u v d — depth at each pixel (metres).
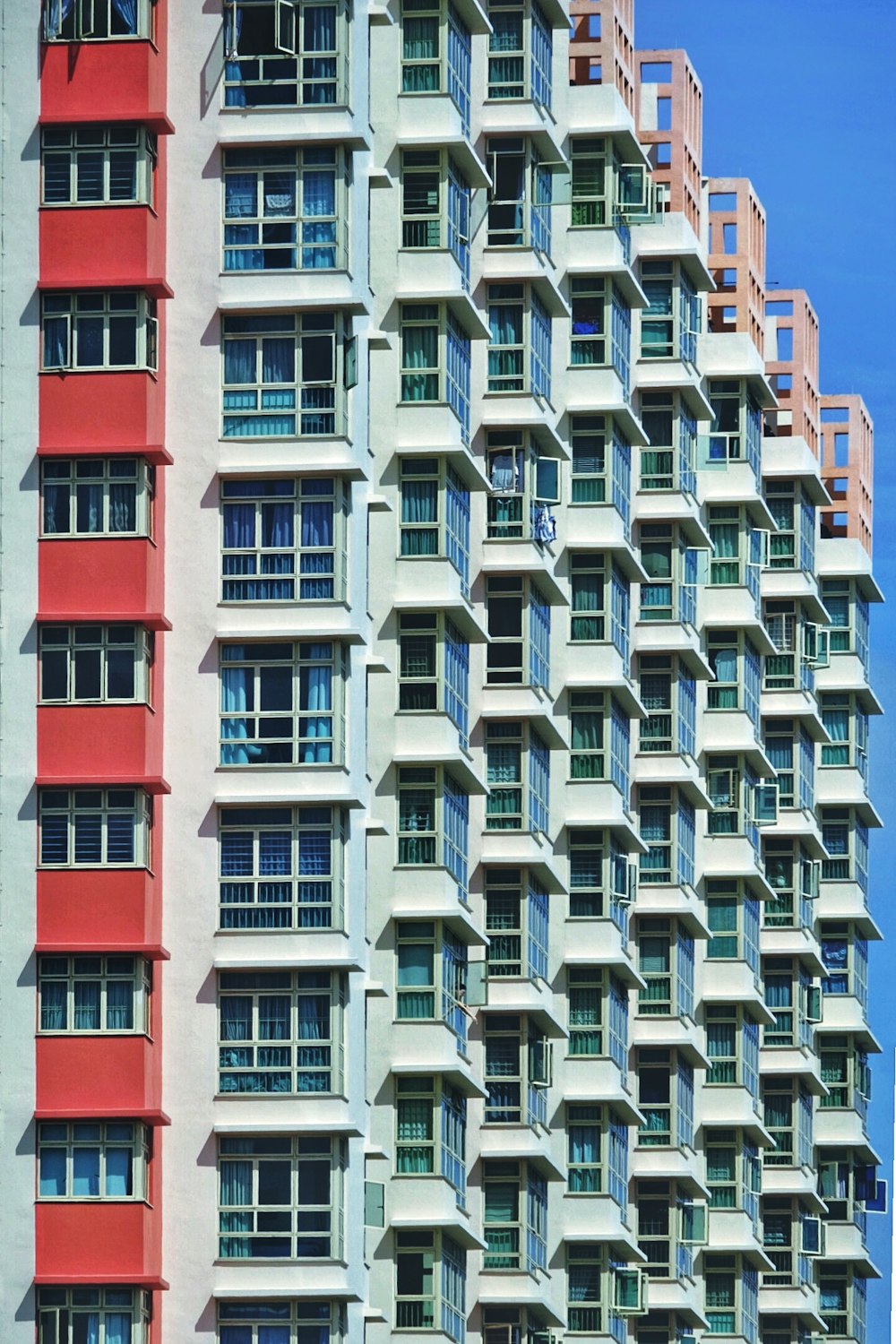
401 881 93.50
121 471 84.31
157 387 85.06
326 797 84.50
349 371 86.19
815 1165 137.62
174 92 86.88
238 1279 83.31
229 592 85.69
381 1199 87.62
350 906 85.56
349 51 86.88
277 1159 83.81
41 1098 82.19
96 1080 82.19
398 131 95.31
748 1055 123.00
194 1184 83.56
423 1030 93.12
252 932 84.38
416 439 94.94
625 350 108.69
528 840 101.00
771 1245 132.50
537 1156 100.31
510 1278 100.00
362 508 86.94
